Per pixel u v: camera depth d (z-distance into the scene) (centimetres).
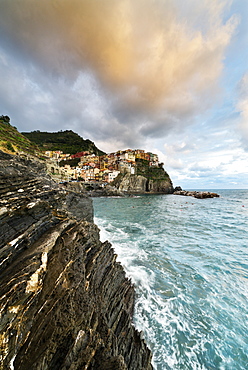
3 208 606
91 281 619
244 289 888
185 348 578
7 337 298
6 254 486
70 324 388
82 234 823
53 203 1112
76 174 9438
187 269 1091
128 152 12294
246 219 2805
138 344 562
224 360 540
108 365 340
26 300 374
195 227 2262
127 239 1691
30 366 283
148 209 4003
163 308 752
